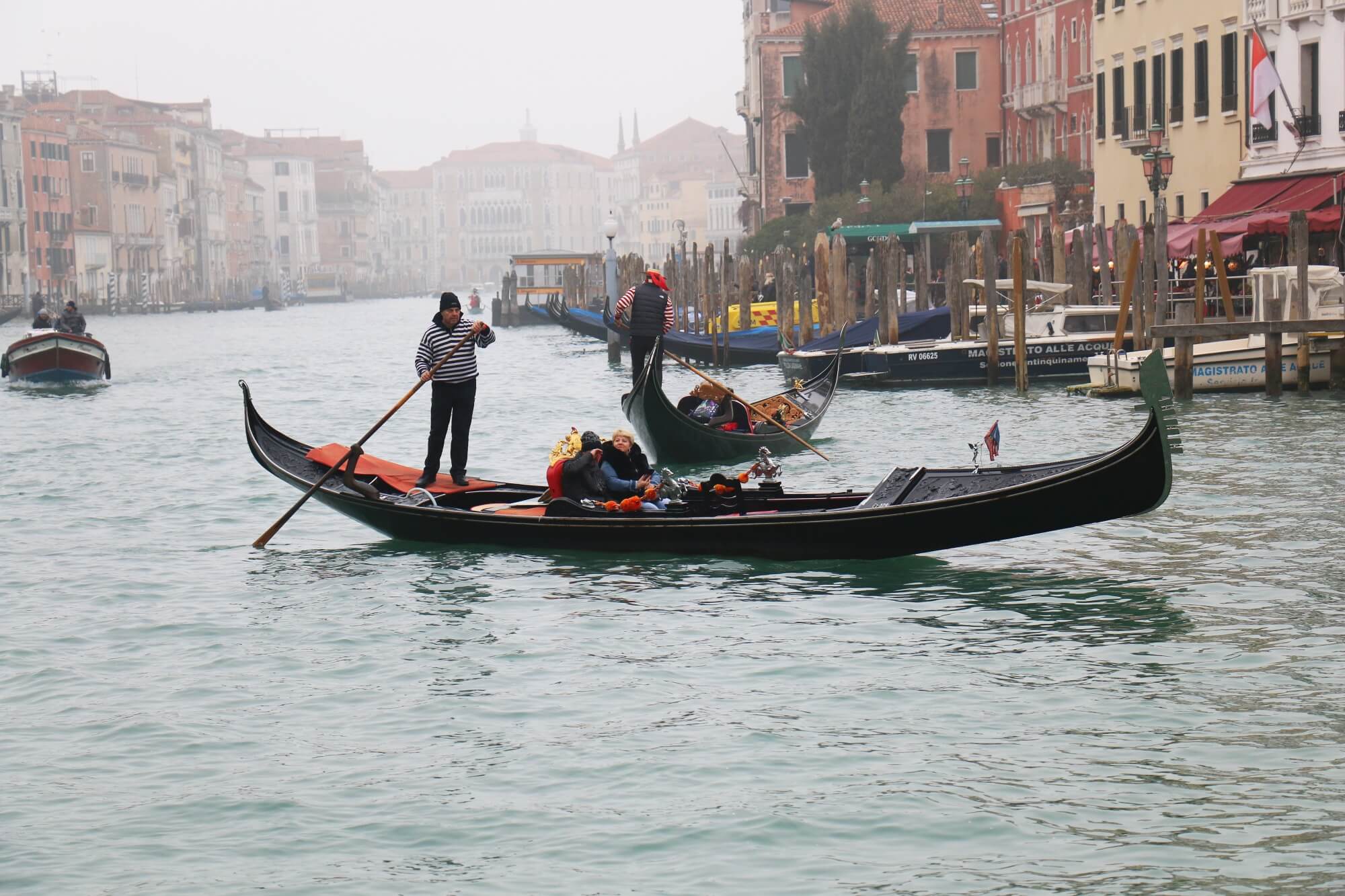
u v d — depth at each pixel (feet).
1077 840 32.65
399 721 41.04
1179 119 174.50
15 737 40.32
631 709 41.55
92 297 507.30
